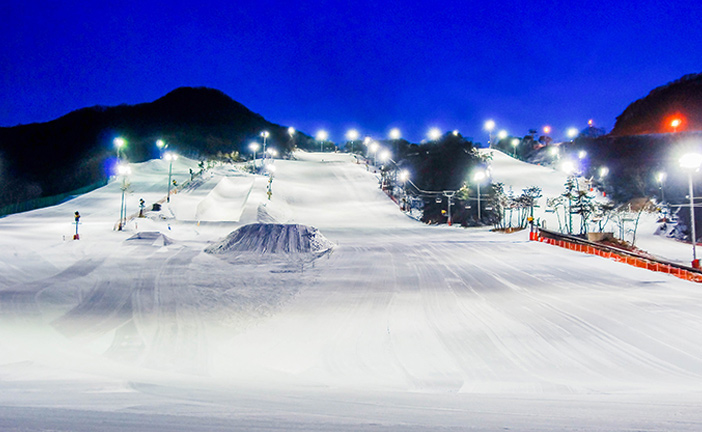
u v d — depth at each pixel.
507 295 13.34
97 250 23.17
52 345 8.24
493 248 25.83
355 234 37.47
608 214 41.44
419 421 3.88
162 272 17.56
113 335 9.08
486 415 4.16
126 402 4.46
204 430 3.46
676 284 14.74
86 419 3.72
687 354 7.80
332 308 11.84
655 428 3.71
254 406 4.40
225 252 23.19
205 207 43.97
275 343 8.73
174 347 8.30
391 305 12.19
